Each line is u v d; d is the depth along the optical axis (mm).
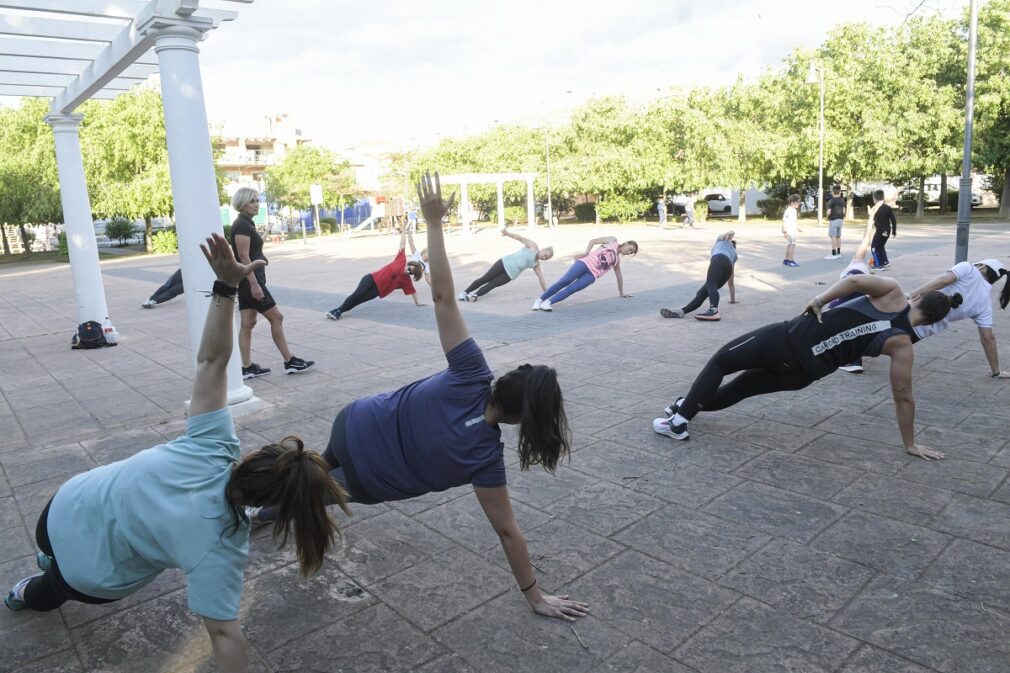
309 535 2189
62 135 9062
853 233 24250
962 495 3896
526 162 40125
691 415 4852
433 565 3430
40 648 2867
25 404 6715
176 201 5492
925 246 17625
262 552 3586
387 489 2867
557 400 2535
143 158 29234
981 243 17812
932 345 7293
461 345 2744
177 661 2779
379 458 2828
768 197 39906
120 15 5922
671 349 7723
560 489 4207
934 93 25203
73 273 9508
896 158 26562
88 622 3043
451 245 27688
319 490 2170
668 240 24219
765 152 29719
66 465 4922
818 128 28062
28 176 30578
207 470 2252
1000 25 24359
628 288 12648
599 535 3637
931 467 4281
